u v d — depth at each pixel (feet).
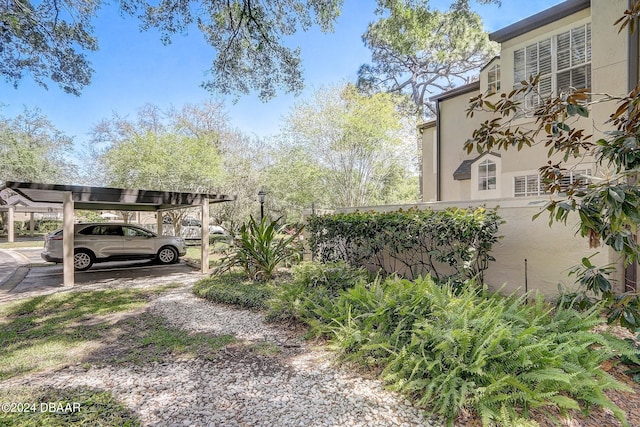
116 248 34.94
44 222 95.35
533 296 16.51
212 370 10.94
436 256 18.26
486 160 31.76
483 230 16.39
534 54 25.29
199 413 8.50
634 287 14.49
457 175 34.88
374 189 57.41
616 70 18.29
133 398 9.25
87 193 26.04
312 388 9.64
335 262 20.65
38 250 52.65
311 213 33.30
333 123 54.34
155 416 8.38
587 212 10.08
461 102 36.22
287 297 15.90
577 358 9.00
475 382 8.46
